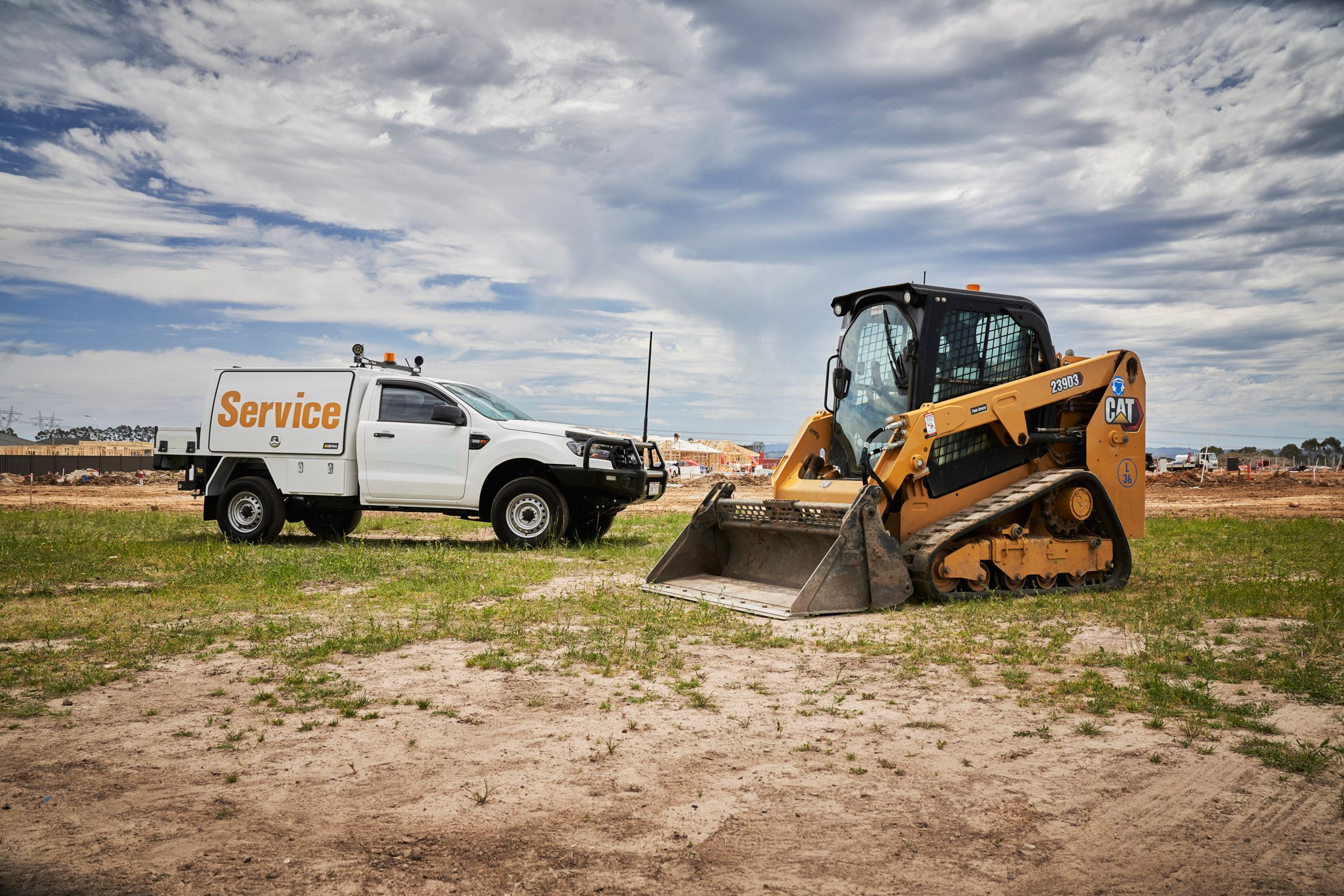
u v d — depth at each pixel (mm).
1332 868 2646
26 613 6637
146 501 23641
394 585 8062
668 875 2566
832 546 7094
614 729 3932
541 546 11133
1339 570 9211
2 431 67000
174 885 2490
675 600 7383
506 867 2613
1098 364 8453
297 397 11820
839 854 2711
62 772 3393
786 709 4258
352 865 2621
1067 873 2598
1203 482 39875
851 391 8562
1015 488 7961
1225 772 3438
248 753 3607
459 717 4109
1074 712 4230
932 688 4645
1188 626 6238
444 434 11430
